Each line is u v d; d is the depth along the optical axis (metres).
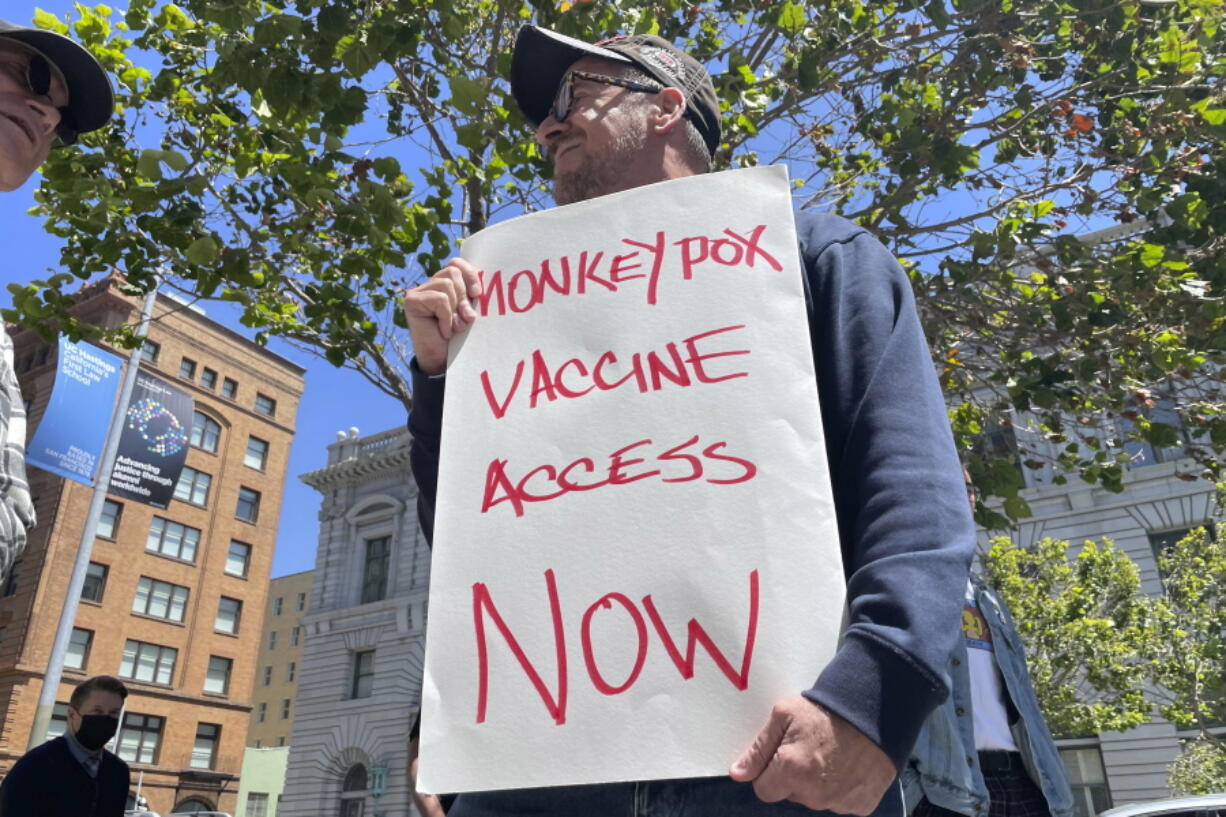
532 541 1.14
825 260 1.30
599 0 4.94
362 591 28.86
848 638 0.89
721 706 0.96
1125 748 18.83
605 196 1.41
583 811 1.09
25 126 1.56
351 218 5.39
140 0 6.07
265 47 4.68
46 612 32.66
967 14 5.55
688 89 1.71
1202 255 5.43
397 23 4.66
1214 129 5.09
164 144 6.15
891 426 1.06
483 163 6.17
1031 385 5.55
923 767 1.70
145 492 14.01
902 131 5.59
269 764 50.28
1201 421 5.78
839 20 5.83
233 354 41.88
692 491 1.09
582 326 1.30
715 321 1.21
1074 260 5.55
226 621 39.09
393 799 24.67
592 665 1.03
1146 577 19.59
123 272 6.08
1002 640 2.36
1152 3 5.18
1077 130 5.51
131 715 34.69
